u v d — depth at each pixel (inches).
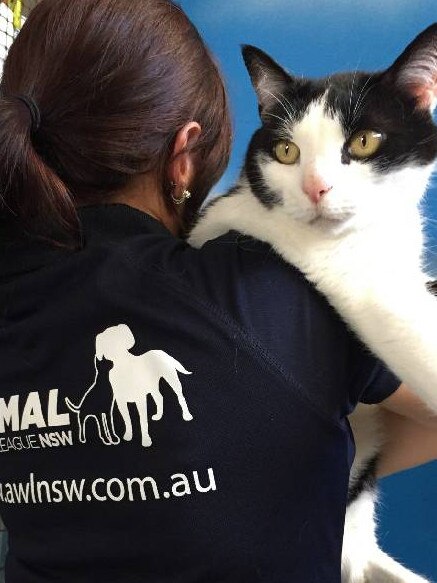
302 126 39.3
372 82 39.7
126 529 26.5
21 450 29.0
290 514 26.2
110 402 26.8
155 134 32.5
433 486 65.9
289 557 26.1
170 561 25.9
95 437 27.1
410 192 39.8
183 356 26.5
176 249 30.1
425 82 39.9
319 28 75.5
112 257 28.5
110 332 27.4
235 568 25.6
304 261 32.4
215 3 80.5
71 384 27.7
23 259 30.5
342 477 27.4
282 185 38.5
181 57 33.3
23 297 29.6
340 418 27.7
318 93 40.5
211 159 37.3
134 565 26.4
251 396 26.1
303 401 26.3
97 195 32.8
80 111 31.2
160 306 27.3
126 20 31.6
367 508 44.8
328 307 30.7
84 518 27.4
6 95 31.0
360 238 35.6
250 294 28.0
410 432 41.9
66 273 29.0
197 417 26.0
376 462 43.8
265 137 41.8
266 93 43.1
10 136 28.9
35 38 32.2
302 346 27.4
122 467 26.5
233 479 25.8
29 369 28.8
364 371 29.5
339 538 27.5
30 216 30.0
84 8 31.5
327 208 35.9
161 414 26.2
